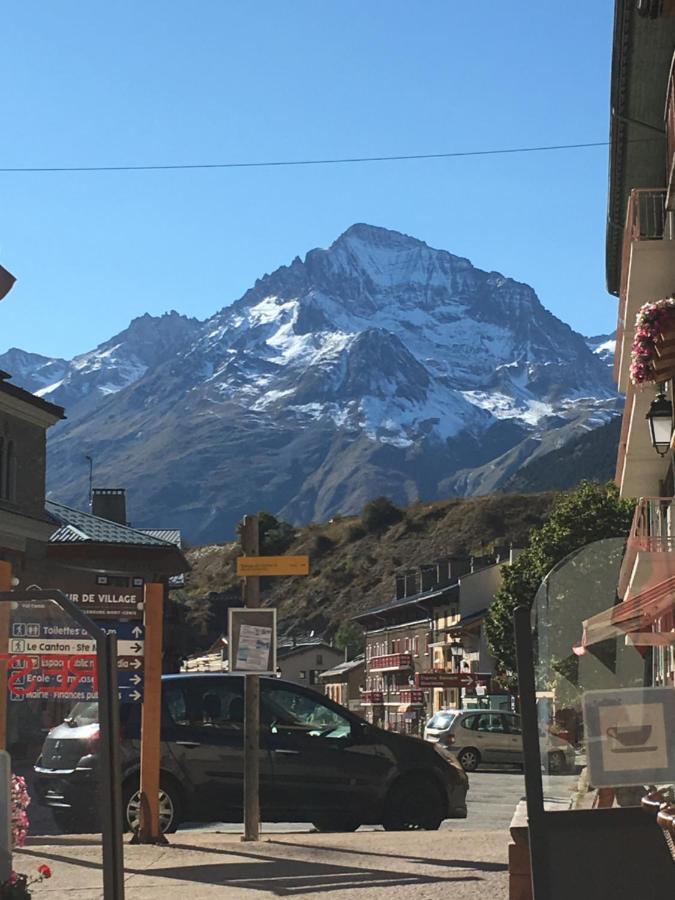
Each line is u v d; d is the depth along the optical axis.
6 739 10.28
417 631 106.81
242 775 15.25
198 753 15.16
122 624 13.57
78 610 6.85
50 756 10.62
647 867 6.39
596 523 57.62
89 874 10.23
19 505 44.34
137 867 11.36
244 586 14.23
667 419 22.56
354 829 15.92
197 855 12.16
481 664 86.12
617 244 33.09
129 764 14.52
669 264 25.31
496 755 38.88
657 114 27.12
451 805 15.91
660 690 6.59
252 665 13.97
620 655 6.63
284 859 11.87
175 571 58.25
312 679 150.12
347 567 181.88
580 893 6.37
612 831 6.43
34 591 6.91
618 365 31.98
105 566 54.22
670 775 6.50
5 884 6.98
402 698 104.50
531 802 6.45
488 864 11.30
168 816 14.96
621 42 24.89
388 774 15.66
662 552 6.63
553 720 6.60
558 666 6.64
